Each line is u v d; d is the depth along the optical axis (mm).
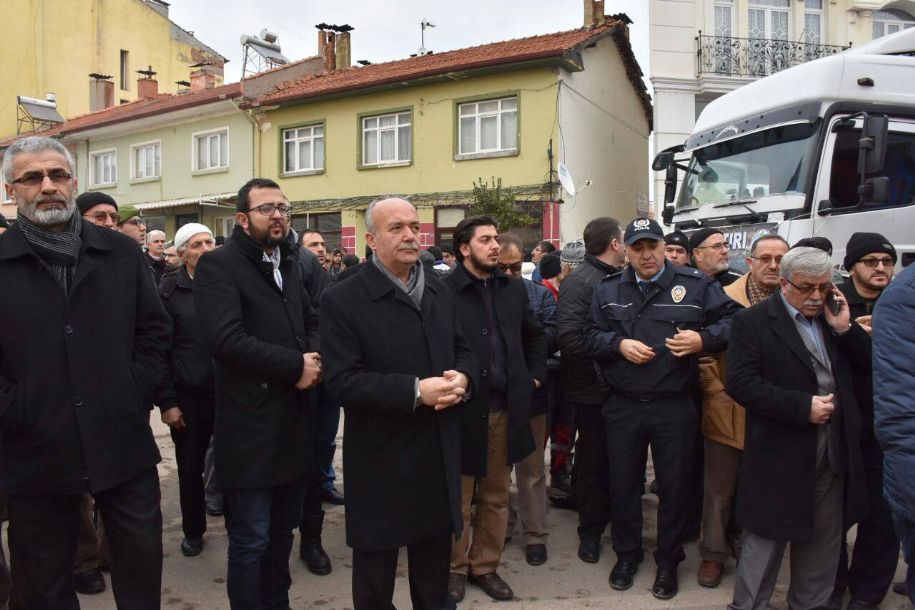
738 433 3713
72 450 2672
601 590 3844
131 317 2895
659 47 15242
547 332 4688
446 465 2844
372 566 2818
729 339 3449
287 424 3184
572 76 16375
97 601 3678
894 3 16094
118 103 32094
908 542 2656
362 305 2832
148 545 2867
